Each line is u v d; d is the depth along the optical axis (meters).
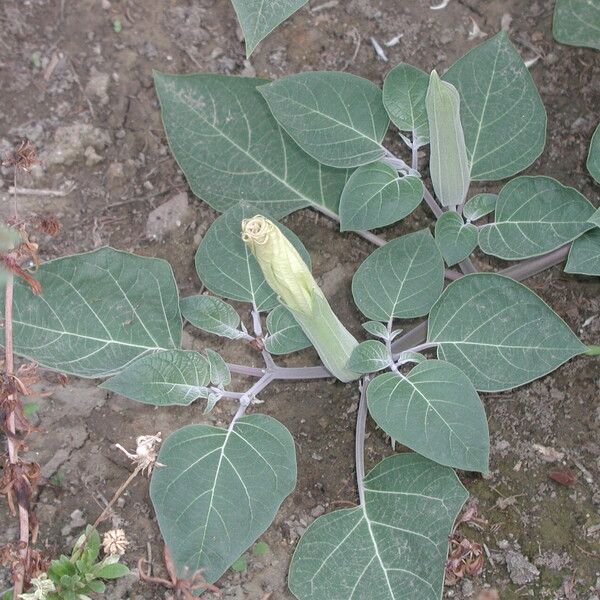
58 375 0.89
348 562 0.80
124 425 0.88
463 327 0.82
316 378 0.90
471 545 0.82
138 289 0.85
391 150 0.97
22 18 0.99
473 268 0.90
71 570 0.80
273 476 0.79
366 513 0.81
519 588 0.83
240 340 0.91
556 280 0.92
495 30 1.00
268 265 0.70
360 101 0.88
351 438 0.88
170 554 0.77
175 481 0.79
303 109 0.87
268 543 0.85
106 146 0.96
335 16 1.00
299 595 0.79
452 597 0.83
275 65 0.99
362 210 0.86
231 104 0.91
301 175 0.93
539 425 0.87
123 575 0.81
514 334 0.81
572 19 0.95
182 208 0.95
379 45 0.99
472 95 0.88
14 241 0.83
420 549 0.79
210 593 0.82
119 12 1.00
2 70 0.97
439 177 0.85
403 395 0.78
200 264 0.85
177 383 0.81
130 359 0.85
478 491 0.86
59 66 0.98
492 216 0.94
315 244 0.95
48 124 0.96
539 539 0.84
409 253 0.83
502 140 0.88
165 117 0.91
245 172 0.92
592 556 0.83
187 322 0.92
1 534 0.84
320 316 0.75
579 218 0.83
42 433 0.87
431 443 0.76
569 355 0.80
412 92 0.87
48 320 0.84
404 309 0.83
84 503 0.85
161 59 0.99
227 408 0.89
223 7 1.01
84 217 0.94
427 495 0.80
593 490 0.85
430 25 1.00
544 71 0.98
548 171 0.95
